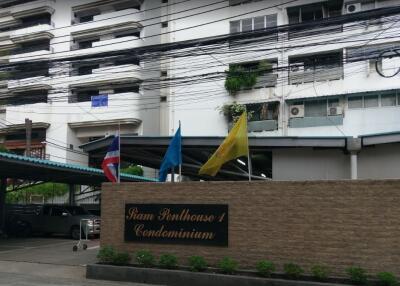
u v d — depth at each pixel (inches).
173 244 498.3
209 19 1444.4
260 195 464.4
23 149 1876.2
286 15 1376.7
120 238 524.1
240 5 1423.5
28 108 1791.3
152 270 474.0
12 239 936.9
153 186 515.2
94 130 1765.5
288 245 447.2
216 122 1403.8
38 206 1018.7
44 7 1957.4
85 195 1454.2
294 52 1275.8
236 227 471.2
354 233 423.8
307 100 1294.3
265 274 436.5
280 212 454.3
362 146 605.3
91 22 1844.2
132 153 749.9
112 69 1662.2
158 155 766.5
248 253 463.2
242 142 535.8
